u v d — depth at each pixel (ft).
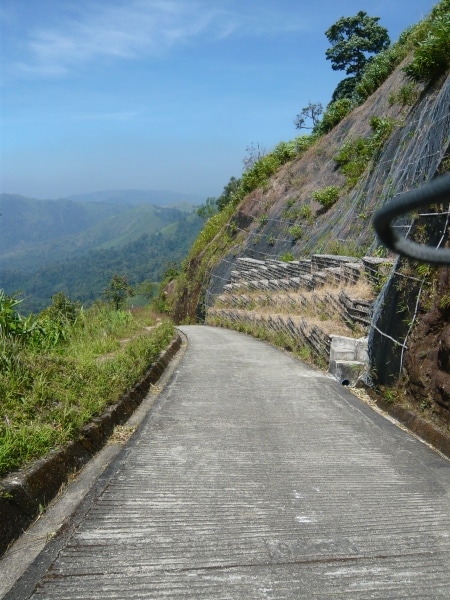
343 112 85.46
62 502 12.73
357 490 13.34
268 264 66.80
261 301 55.26
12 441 13.10
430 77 45.98
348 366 26.03
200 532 11.09
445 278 18.21
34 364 18.75
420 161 38.32
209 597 8.82
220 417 20.04
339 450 16.44
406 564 9.82
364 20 94.12
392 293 22.61
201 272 104.37
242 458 15.64
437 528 11.30
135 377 23.12
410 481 13.97
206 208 147.74
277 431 18.35
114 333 34.40
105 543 10.65
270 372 29.27
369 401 22.93
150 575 9.49
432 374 18.15
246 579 9.34
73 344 27.99
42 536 11.09
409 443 17.15
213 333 54.44
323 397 23.44
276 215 82.23
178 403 22.25
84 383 19.51
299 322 36.88
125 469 14.69
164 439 17.38
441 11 54.19
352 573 9.52
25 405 15.44
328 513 12.01
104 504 12.46
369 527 11.32
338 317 32.32
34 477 12.43
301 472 14.56
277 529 11.23
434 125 37.19
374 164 54.95
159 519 11.69
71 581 9.34
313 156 83.92
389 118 56.54
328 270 38.42
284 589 9.04
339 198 65.51
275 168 98.89
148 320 46.65
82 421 16.06
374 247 40.96
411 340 19.99
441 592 8.93
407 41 74.64
